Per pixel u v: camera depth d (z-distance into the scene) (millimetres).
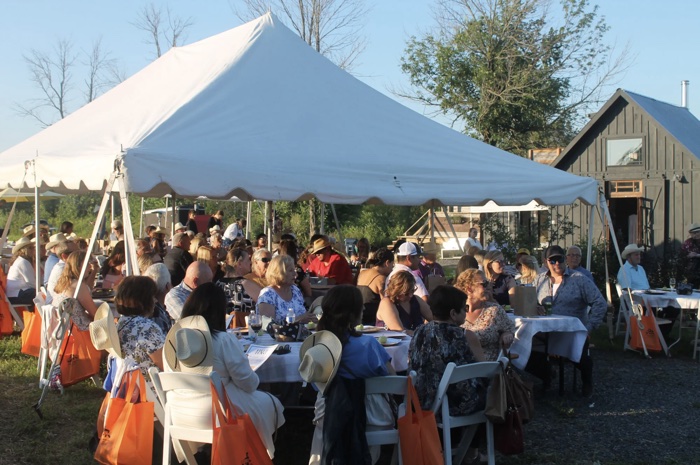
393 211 32375
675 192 18469
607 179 19281
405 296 5898
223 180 6160
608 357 8828
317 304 6133
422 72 29094
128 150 5805
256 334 5363
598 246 13383
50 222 34750
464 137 8664
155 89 8344
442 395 4266
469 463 4875
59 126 8883
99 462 4527
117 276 8484
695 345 8727
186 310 4176
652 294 9109
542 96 27953
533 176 7828
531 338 6418
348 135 7543
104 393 6699
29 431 5594
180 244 10406
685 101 24156
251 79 7863
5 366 7637
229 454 3740
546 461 5129
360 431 4008
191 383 3996
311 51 8953
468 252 9648
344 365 4078
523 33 27953
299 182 6559
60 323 6059
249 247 11016
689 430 5883
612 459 5180
